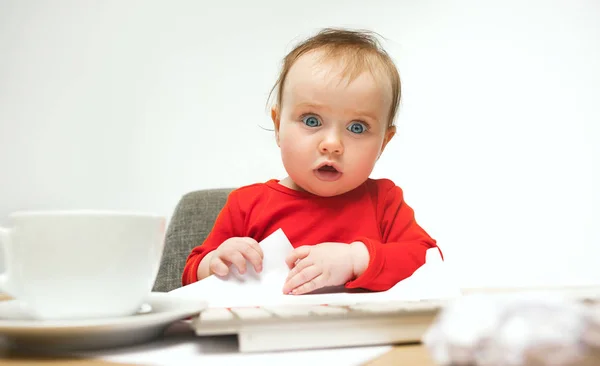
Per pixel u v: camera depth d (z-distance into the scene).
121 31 1.78
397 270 0.78
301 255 0.74
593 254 1.76
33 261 0.39
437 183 1.77
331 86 0.81
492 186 1.78
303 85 0.83
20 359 0.36
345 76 0.82
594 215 1.77
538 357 0.23
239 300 0.58
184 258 1.10
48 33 1.77
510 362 0.23
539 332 0.23
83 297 0.39
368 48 0.89
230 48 1.79
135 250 0.41
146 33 1.79
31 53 1.77
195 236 1.12
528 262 1.76
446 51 1.78
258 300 0.56
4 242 0.40
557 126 1.79
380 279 0.77
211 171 1.77
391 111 0.93
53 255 0.39
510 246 1.76
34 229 0.38
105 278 0.39
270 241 0.75
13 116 1.76
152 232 0.42
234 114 1.78
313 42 0.91
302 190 0.95
